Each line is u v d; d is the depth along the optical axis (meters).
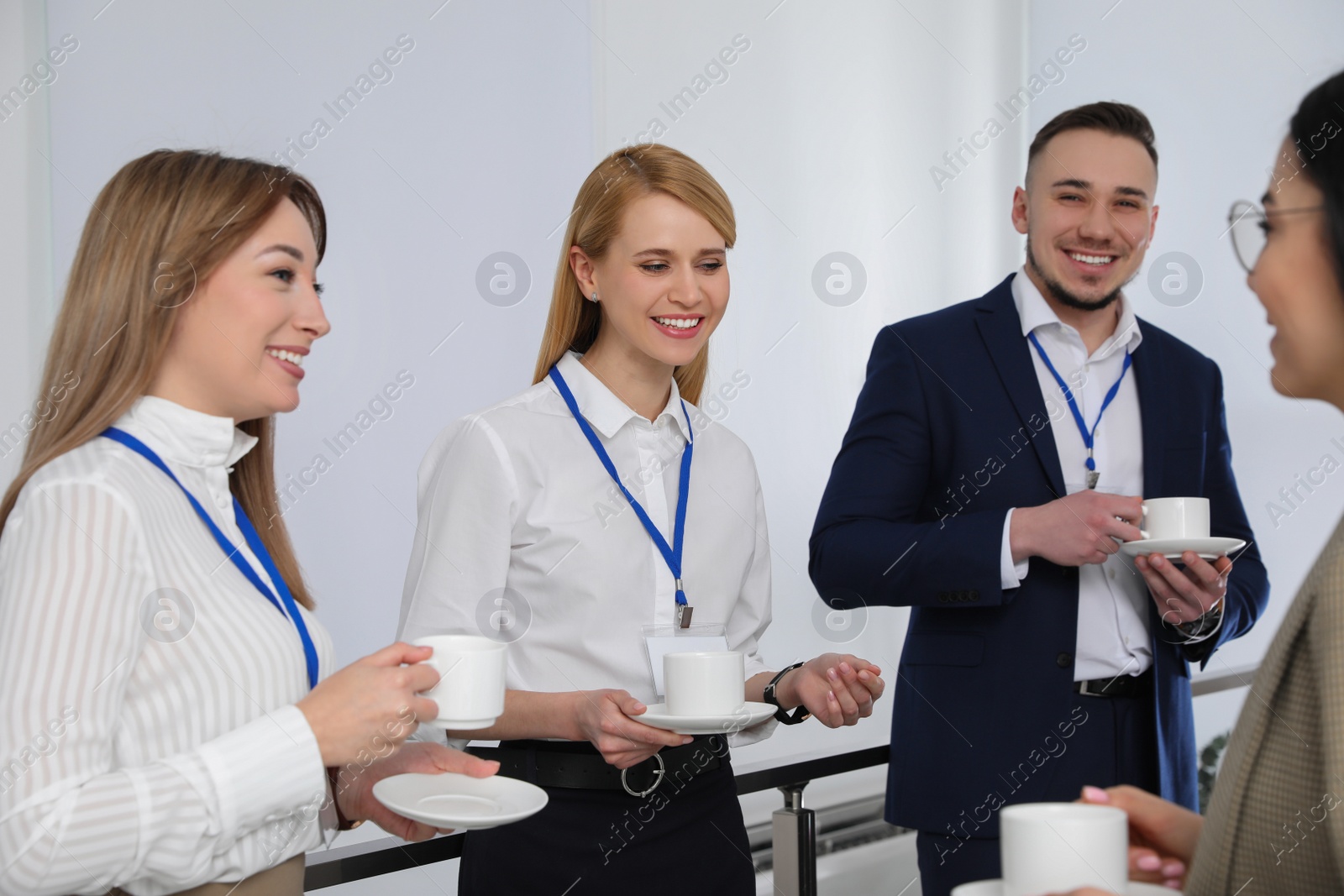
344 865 1.31
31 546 0.85
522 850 1.35
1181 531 1.47
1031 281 1.81
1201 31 3.20
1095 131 1.73
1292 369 0.75
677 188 1.40
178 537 0.95
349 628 2.96
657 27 3.23
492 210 3.20
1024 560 1.60
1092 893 0.65
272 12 2.82
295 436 2.86
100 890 0.83
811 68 3.54
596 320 1.57
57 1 2.52
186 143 2.70
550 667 1.40
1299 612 0.69
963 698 1.67
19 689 0.81
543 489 1.43
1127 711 1.63
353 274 2.94
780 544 3.50
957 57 3.83
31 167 2.42
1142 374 1.77
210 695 0.92
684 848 1.39
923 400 1.80
